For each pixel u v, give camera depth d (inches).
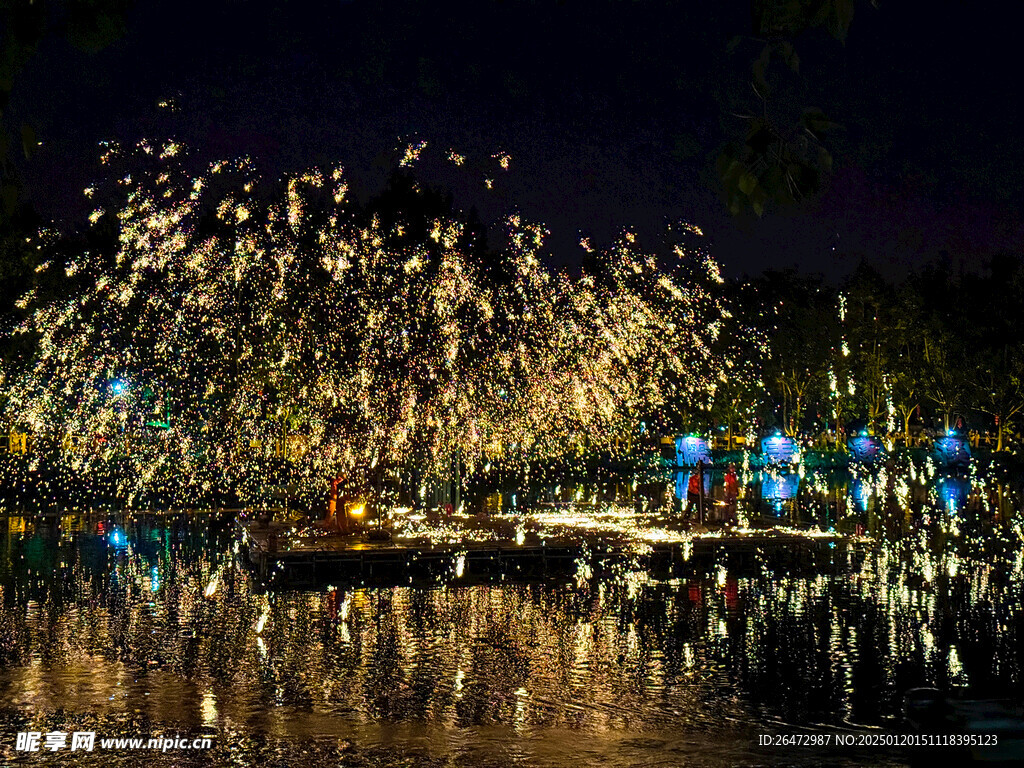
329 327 1998.0
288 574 1665.8
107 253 2679.6
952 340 2950.3
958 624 1259.2
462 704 927.0
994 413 3026.6
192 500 2945.4
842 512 2593.5
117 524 2554.1
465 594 1546.5
